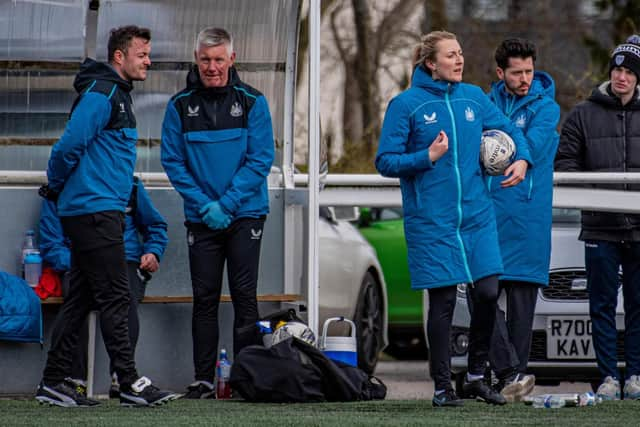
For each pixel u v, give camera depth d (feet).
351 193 108.27
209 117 95.09
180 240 102.63
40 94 102.06
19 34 101.50
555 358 104.01
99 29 102.89
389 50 243.40
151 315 101.19
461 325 105.81
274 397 87.10
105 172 84.02
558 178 100.17
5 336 95.09
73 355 87.30
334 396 88.28
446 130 83.05
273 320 95.09
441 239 82.17
